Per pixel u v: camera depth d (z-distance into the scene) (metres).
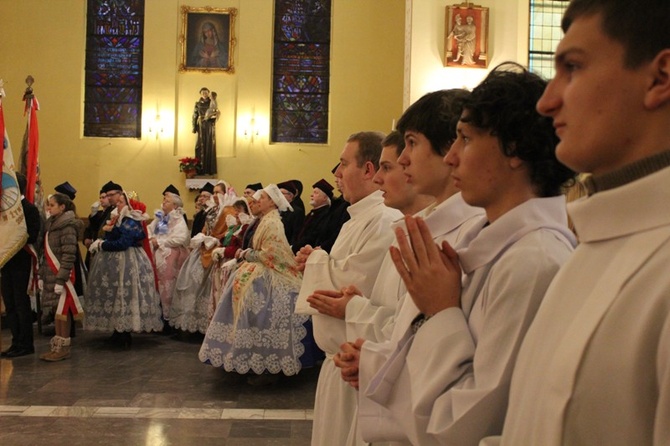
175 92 14.92
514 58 11.23
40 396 5.56
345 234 2.73
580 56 0.87
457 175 1.34
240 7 15.11
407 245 1.36
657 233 0.81
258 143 14.96
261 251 5.98
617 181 0.87
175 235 9.27
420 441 1.26
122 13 15.16
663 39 0.81
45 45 14.85
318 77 15.34
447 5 11.34
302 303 2.53
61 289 7.02
